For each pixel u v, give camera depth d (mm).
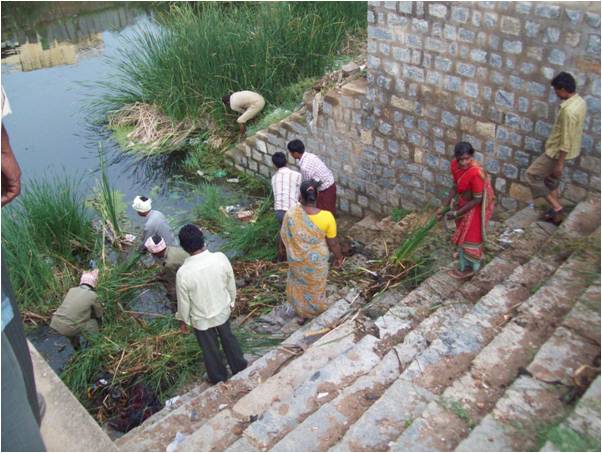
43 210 8125
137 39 11922
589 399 3729
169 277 7031
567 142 5645
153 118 11320
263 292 7090
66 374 6277
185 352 6234
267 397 4918
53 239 8180
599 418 3605
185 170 10344
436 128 7207
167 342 6441
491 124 6668
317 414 4375
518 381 4039
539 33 5883
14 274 7367
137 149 10867
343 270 6887
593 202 6055
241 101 10086
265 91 10422
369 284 6512
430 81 6984
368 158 8203
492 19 6152
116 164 10586
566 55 5789
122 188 9938
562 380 4016
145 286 7555
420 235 6488
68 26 16406
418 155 7570
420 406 4207
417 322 5477
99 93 12633
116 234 8523
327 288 6625
